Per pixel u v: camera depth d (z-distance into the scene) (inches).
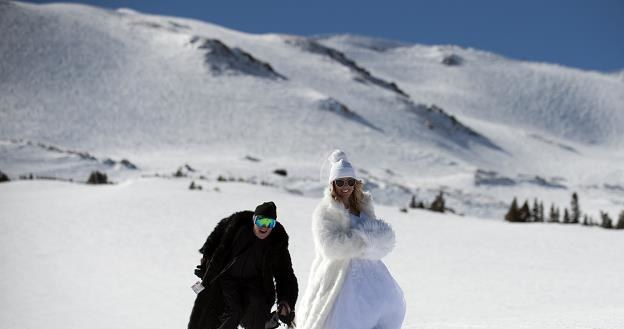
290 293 307.6
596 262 1312.7
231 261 306.2
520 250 1460.4
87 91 7071.9
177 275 1094.4
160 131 6269.7
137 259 1234.0
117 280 1050.1
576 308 796.6
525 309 820.6
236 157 5324.8
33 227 1567.4
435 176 6112.2
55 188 2564.0
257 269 313.4
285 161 5472.4
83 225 1595.7
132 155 5369.1
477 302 880.3
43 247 1337.4
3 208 1891.0
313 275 299.0
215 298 314.5
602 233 1779.0
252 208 1905.8
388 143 7091.5
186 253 1301.7
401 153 6801.2
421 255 1348.4
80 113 6461.6
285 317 306.0
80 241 1409.9
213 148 5846.5
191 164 4704.7
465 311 808.9
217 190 2351.1
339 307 283.0
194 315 313.9
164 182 2549.2
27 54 7696.9
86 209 1835.6
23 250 1302.9
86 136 5890.8
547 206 5191.9
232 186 2532.0
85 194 2251.5
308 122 7086.6
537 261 1307.8
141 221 1651.1
